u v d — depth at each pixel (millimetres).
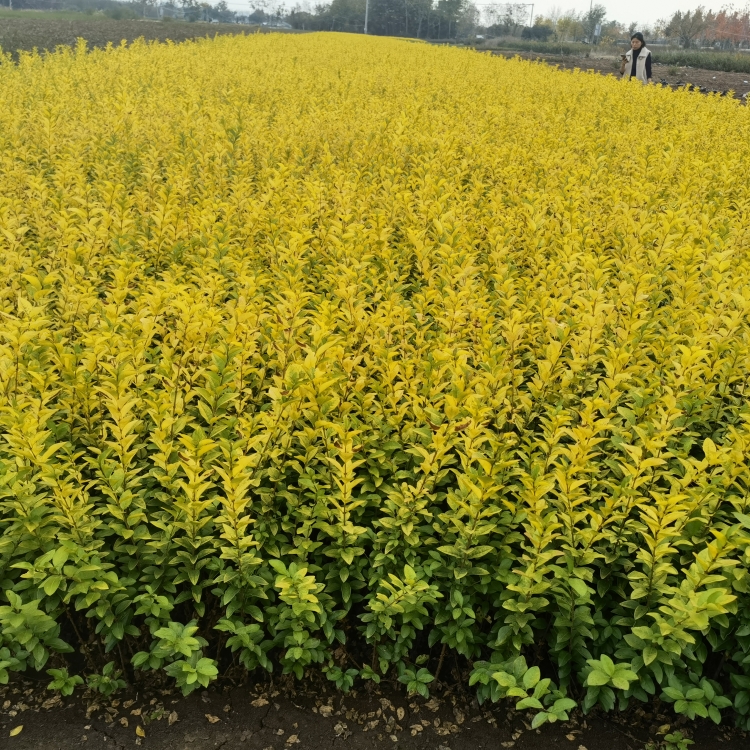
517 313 4617
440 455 3502
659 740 3377
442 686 3576
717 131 11078
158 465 3600
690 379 4246
